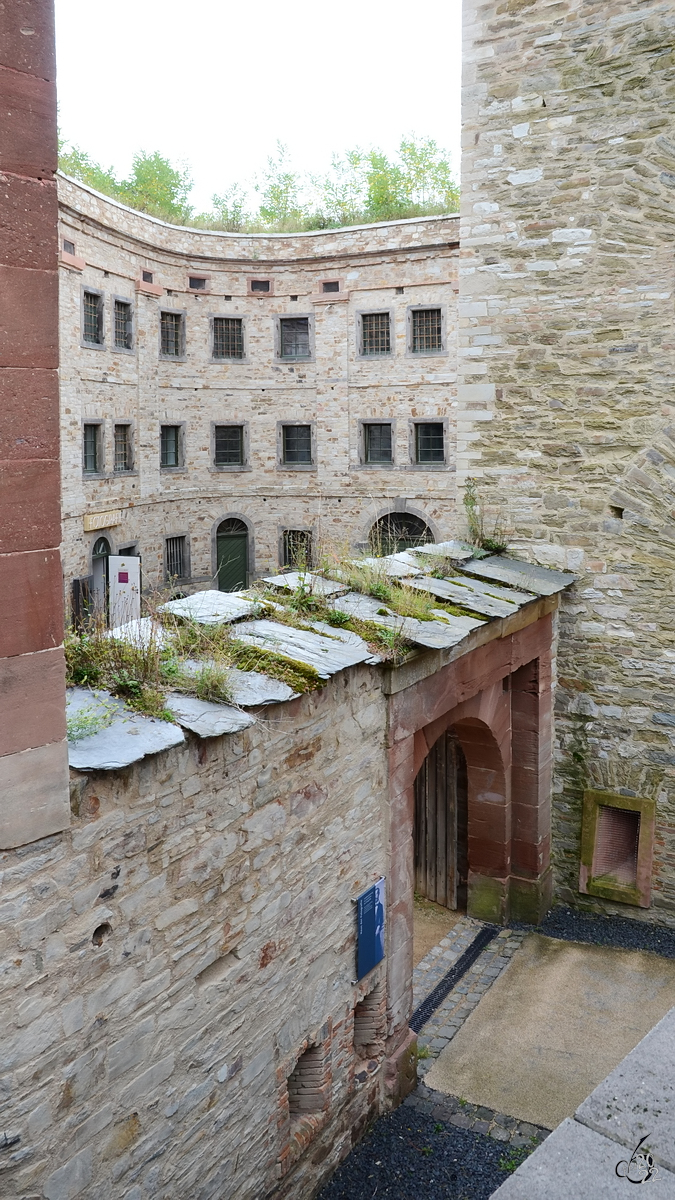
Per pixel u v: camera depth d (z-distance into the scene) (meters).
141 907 4.07
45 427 3.33
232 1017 4.74
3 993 3.48
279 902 5.04
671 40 7.65
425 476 21.66
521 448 8.79
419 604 6.42
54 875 3.62
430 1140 6.08
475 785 8.62
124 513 20.25
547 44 8.15
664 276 7.99
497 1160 5.87
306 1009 5.39
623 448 8.36
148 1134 4.24
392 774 6.07
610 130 8.01
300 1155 5.39
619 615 8.56
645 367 8.17
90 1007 3.86
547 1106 6.36
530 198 8.44
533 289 8.53
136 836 4.00
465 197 8.71
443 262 20.70
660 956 8.20
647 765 8.62
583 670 8.78
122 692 4.35
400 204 27.34
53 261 3.28
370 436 22.42
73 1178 3.85
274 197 28.67
